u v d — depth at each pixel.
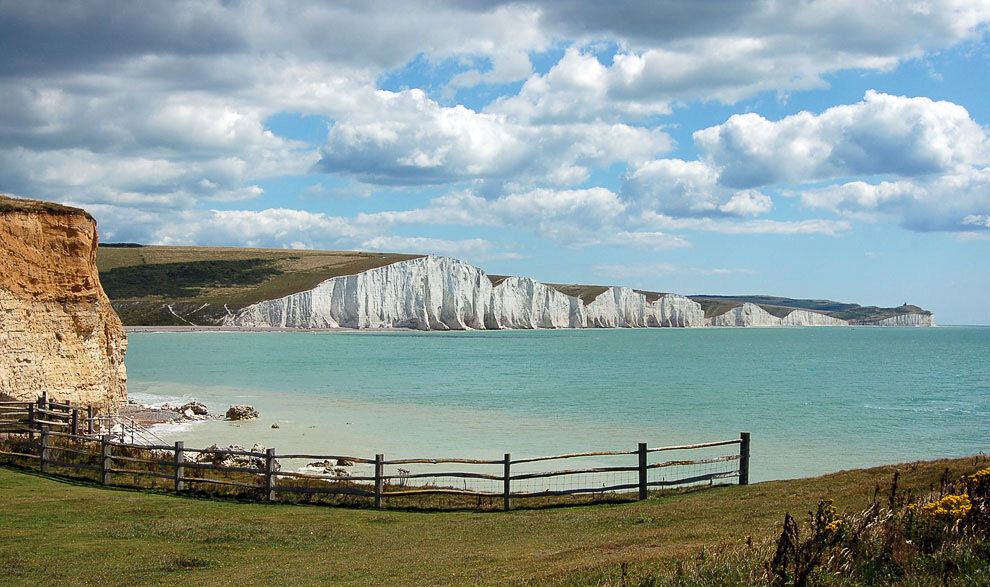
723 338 188.62
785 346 145.62
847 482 15.97
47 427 21.02
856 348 140.38
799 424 37.16
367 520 14.59
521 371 74.19
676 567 8.50
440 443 30.31
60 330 29.11
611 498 16.38
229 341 126.31
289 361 83.62
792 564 7.77
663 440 31.41
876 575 7.41
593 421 37.53
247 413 37.38
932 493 11.22
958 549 7.65
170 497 16.25
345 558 11.48
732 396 51.44
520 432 33.50
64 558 11.16
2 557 11.09
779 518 12.58
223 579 10.19
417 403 45.47
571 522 13.91
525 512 15.39
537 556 10.91
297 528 13.58
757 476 24.05
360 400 47.09
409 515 15.20
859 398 50.72
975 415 41.41
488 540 12.65
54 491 16.11
